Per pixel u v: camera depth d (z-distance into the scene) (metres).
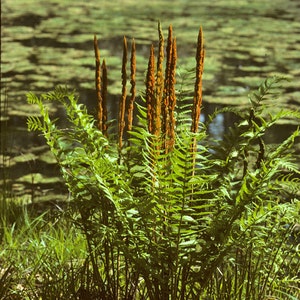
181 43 13.10
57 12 17.22
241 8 18.17
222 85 10.10
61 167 3.49
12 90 9.88
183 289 3.27
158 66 3.34
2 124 8.46
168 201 3.18
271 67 11.30
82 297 3.49
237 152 3.35
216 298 3.48
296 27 15.22
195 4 18.98
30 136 8.08
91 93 9.69
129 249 3.21
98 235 3.35
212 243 3.18
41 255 4.16
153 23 15.42
